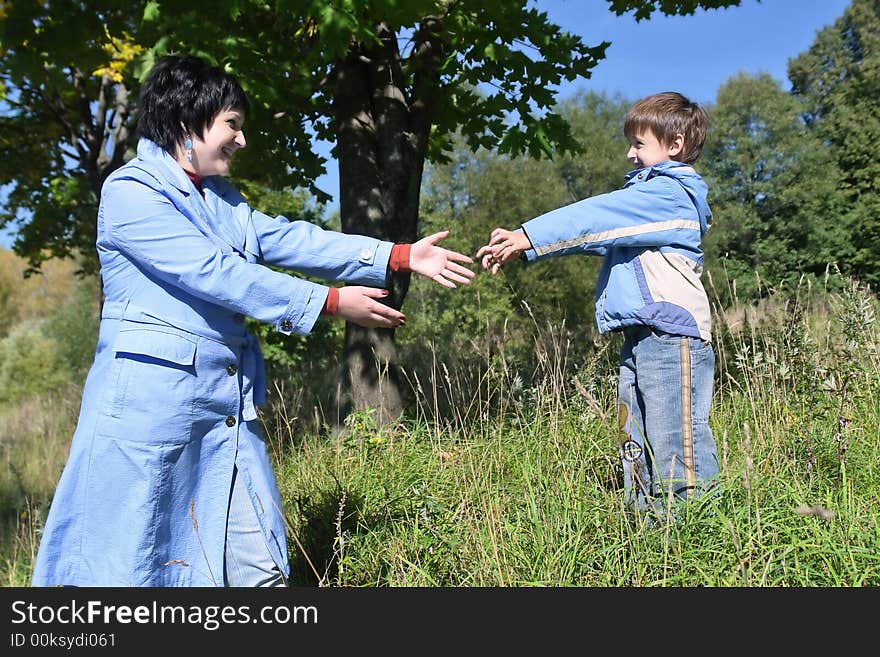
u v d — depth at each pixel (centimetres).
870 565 217
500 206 2380
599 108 3616
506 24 578
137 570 189
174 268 194
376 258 224
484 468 338
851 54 4781
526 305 440
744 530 235
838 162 3953
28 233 1214
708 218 279
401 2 453
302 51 565
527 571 231
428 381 588
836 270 386
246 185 1143
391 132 588
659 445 264
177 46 500
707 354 267
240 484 208
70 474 193
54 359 2483
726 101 4319
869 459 299
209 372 202
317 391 712
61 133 1036
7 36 499
